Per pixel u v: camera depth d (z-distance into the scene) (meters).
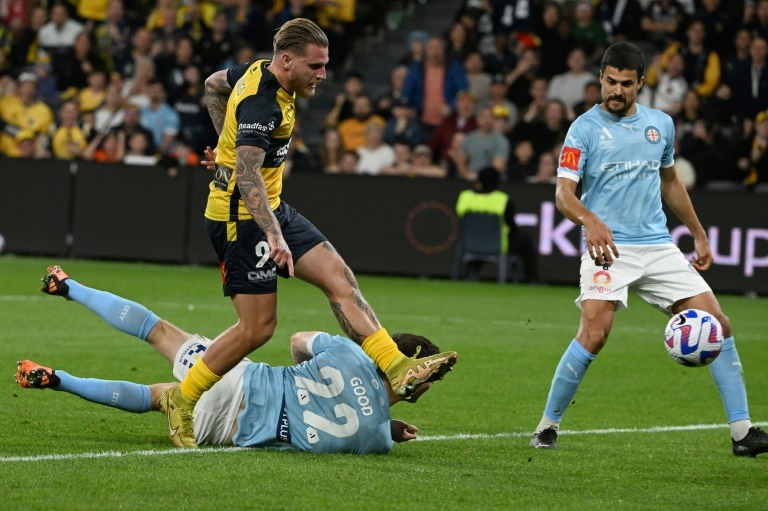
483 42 73.06
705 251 22.77
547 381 29.98
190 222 62.03
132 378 28.06
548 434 21.52
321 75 19.44
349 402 19.72
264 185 18.97
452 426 23.70
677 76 63.88
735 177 59.69
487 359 33.59
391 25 80.62
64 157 66.19
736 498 17.48
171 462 18.50
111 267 59.38
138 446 19.95
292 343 21.02
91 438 20.64
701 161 59.50
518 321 43.03
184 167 62.06
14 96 69.44
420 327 40.56
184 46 70.38
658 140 21.81
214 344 19.70
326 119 69.69
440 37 72.50
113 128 65.94
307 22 19.33
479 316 44.28
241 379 20.11
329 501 16.23
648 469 19.64
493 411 25.62
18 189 63.78
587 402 27.39
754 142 59.28
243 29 74.75
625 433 23.44
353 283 20.16
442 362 18.88
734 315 47.69
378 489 17.12
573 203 21.06
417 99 68.00
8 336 34.47
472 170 62.16
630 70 21.27
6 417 22.39
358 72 75.00
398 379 19.30
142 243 62.53
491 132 62.19
